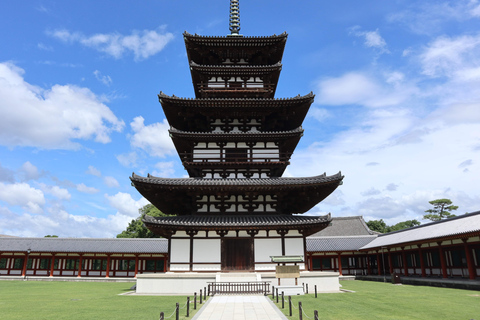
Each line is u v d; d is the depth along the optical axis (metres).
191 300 24.80
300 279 30.38
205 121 38.81
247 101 35.91
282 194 33.28
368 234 63.50
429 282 36.81
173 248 31.17
